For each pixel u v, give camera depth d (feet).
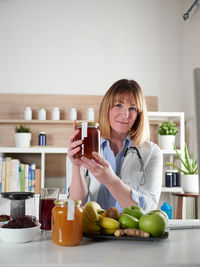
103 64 10.95
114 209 3.34
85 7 11.07
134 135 5.24
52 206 3.65
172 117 10.44
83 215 3.22
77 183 4.43
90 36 11.02
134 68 10.97
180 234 3.51
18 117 10.59
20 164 9.47
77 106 10.73
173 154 9.89
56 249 2.84
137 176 5.14
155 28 11.12
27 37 10.89
